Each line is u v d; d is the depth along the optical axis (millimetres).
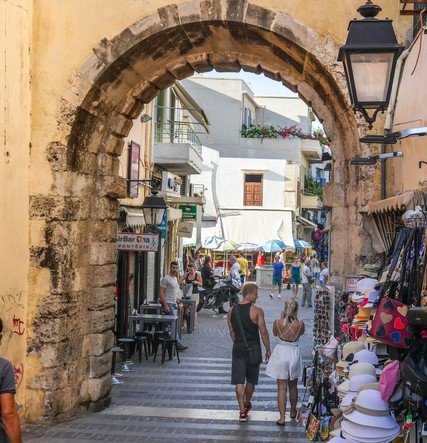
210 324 25281
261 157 53250
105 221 12625
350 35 7754
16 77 10961
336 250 12086
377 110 7902
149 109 22078
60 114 11547
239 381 11484
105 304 12594
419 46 8422
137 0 11625
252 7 11445
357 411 6488
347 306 11094
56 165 11508
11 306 10812
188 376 15414
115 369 15977
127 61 11875
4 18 10492
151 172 23078
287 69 12688
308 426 9602
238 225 50094
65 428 11000
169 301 18578
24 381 11289
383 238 10281
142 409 12359
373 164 10664
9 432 6008
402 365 5961
